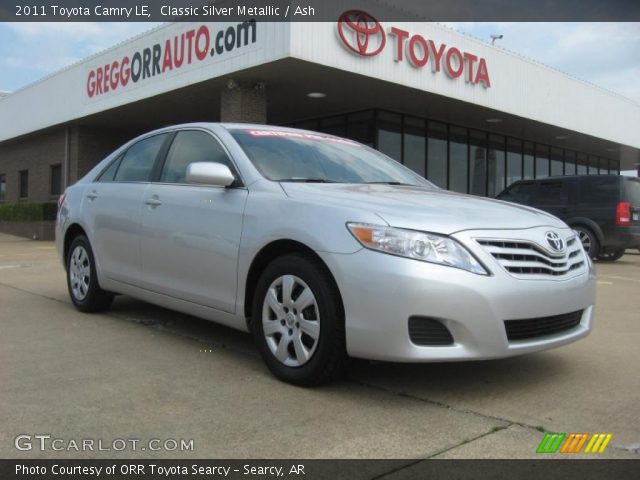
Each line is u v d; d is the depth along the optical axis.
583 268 3.82
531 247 3.46
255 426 2.96
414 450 2.71
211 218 4.12
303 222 3.50
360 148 5.11
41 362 3.97
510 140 21.05
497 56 15.98
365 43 12.38
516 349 3.30
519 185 13.18
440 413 3.17
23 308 5.83
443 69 14.24
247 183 4.02
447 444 2.78
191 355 4.19
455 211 3.51
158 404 3.23
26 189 23.88
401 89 13.79
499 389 3.57
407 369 3.93
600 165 26.62
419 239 3.19
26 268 9.31
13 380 3.59
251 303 3.92
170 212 4.48
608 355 4.39
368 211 3.36
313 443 2.77
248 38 12.08
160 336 4.72
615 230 11.71
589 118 20.36
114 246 5.11
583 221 12.02
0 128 23.83
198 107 16.38
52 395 3.34
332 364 3.38
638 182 12.16
